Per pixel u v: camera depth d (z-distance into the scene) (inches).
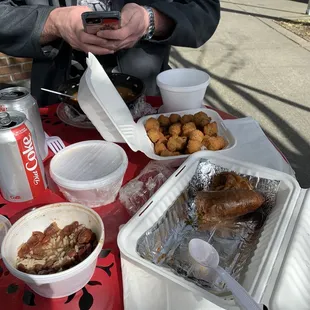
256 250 23.9
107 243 26.6
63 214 25.2
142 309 20.7
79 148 33.3
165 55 65.1
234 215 27.5
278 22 179.9
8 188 29.9
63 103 45.0
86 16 38.4
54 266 22.2
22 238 23.8
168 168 34.3
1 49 50.6
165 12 47.7
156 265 22.2
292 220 25.0
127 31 40.9
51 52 51.8
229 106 102.0
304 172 76.5
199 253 24.2
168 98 42.5
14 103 31.4
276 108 101.0
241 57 136.8
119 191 31.6
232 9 204.4
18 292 22.9
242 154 35.9
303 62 132.0
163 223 26.3
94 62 35.5
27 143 28.1
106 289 22.9
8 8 47.9
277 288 20.1
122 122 35.3
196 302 20.5
